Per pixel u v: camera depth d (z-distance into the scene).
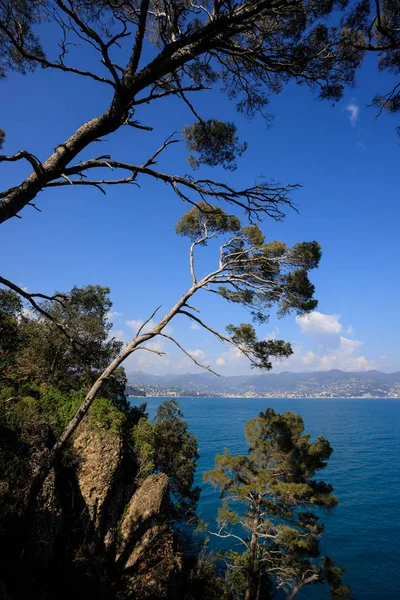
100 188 4.75
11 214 4.06
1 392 15.78
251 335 15.12
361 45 6.41
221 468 20.81
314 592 27.16
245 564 21.20
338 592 17.50
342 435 119.44
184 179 5.42
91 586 12.55
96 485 15.75
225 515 20.38
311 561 21.08
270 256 15.38
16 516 11.05
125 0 5.78
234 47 5.24
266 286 15.19
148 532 16.09
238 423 148.75
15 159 3.79
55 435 16.25
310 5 6.08
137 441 21.89
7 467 11.66
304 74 6.52
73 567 12.60
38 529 11.80
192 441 26.88
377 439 110.00
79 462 16.14
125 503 18.12
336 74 6.65
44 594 10.26
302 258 14.42
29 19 6.25
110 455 16.80
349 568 30.45
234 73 6.88
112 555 15.52
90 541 14.37
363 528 39.22
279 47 6.41
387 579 28.62
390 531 38.47
